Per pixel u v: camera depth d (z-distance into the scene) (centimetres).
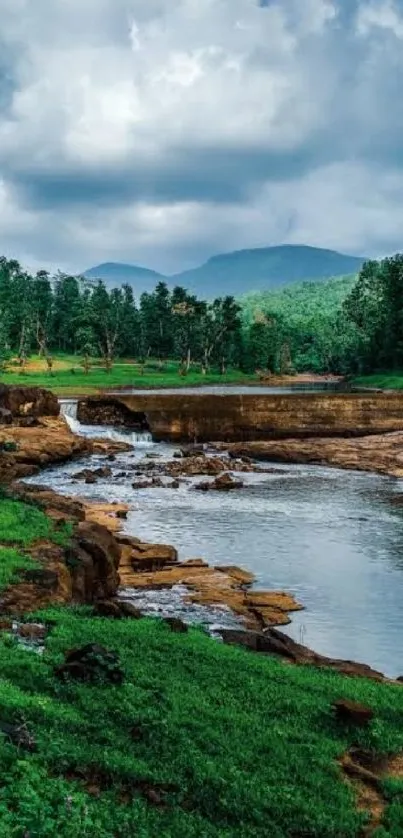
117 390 11225
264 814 1176
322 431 7331
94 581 2508
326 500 4678
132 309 16750
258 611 2675
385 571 3216
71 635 1780
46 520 2803
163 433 7300
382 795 1312
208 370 15400
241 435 7312
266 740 1396
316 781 1288
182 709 1459
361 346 14800
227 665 1755
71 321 15425
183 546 3572
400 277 13550
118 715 1385
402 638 2494
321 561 3356
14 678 1470
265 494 4869
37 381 11531
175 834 1079
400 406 7406
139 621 2041
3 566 2177
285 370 17688
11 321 13662
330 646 2419
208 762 1275
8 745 1164
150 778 1202
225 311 15075
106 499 4644
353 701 1608
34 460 5750
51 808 1019
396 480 5400
